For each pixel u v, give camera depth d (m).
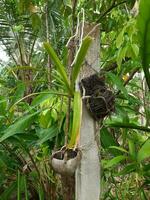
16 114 1.94
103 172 1.81
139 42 1.22
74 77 1.14
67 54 1.41
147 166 1.57
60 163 1.08
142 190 1.91
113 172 1.99
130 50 1.43
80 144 1.18
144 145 1.42
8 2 3.82
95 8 2.09
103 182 1.88
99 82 1.19
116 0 1.91
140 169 1.58
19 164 1.94
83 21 1.22
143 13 1.09
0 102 1.72
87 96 1.16
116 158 1.55
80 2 2.05
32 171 1.91
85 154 1.19
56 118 1.61
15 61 4.78
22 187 1.84
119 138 2.20
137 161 1.50
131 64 1.79
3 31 4.46
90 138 1.19
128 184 2.06
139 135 1.94
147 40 1.19
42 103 1.68
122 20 2.07
